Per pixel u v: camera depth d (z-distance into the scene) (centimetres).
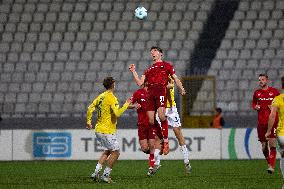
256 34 8331
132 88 7700
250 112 7519
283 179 3847
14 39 8194
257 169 4869
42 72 7850
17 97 7606
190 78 7431
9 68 7888
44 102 7562
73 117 7012
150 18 8469
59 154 6147
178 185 3366
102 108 3538
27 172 4612
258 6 8588
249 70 7925
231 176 4119
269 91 4628
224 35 8306
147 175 4150
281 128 2878
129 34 8294
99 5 8556
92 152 6166
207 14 8512
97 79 7806
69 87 7719
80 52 8088
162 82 3919
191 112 7375
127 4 8588
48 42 8181
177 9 8556
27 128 6962
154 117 3997
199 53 8112
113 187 3231
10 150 6131
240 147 6278
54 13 8469
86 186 3306
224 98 7606
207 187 3259
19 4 8512
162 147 4141
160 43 8219
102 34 8288
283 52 8150
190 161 5941
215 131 6259
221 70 7900
